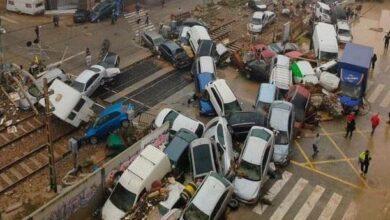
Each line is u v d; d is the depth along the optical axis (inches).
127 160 933.8
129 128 1083.9
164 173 922.1
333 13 1924.2
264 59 1457.9
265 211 917.2
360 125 1224.8
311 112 1215.6
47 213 778.8
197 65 1348.4
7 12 1768.0
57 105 1099.9
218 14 1955.0
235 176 948.6
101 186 884.6
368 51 1387.8
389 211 936.9
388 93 1407.5
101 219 860.0
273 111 1109.1
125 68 1430.9
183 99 1293.1
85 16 1739.7
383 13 2143.2
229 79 1424.7
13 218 860.6
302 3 2082.9
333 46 1530.5
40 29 1649.9
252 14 1972.2
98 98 1263.5
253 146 979.9
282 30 1749.5
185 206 860.0
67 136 1106.7
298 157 1080.2
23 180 953.5
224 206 871.7
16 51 1465.3
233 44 1673.2
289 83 1299.2
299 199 955.3
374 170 1055.0
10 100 1182.9
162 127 1015.0
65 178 956.6
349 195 975.0
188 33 1583.4
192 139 1000.9
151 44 1551.4
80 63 1427.2
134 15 1862.7
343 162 1074.1
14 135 1088.2
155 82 1370.6
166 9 1967.3
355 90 1285.7
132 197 860.0
